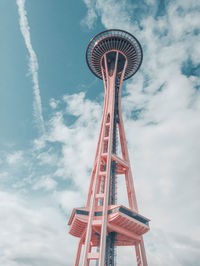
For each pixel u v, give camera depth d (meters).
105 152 76.75
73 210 65.69
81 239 67.31
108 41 91.44
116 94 91.56
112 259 59.47
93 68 98.62
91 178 73.12
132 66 96.88
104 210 59.31
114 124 85.25
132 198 69.06
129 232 62.91
